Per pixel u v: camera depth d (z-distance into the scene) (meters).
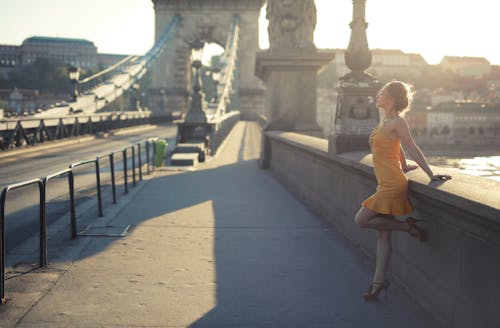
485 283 3.34
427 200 4.02
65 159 20.14
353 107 6.94
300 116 16.00
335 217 7.64
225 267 5.58
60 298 4.57
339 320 4.08
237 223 7.97
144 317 4.15
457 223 3.66
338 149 6.93
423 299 4.31
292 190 11.57
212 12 81.69
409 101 4.11
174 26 79.62
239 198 10.55
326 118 118.94
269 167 16.30
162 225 7.78
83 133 34.41
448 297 3.85
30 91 174.00
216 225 7.81
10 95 169.25
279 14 15.77
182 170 16.11
